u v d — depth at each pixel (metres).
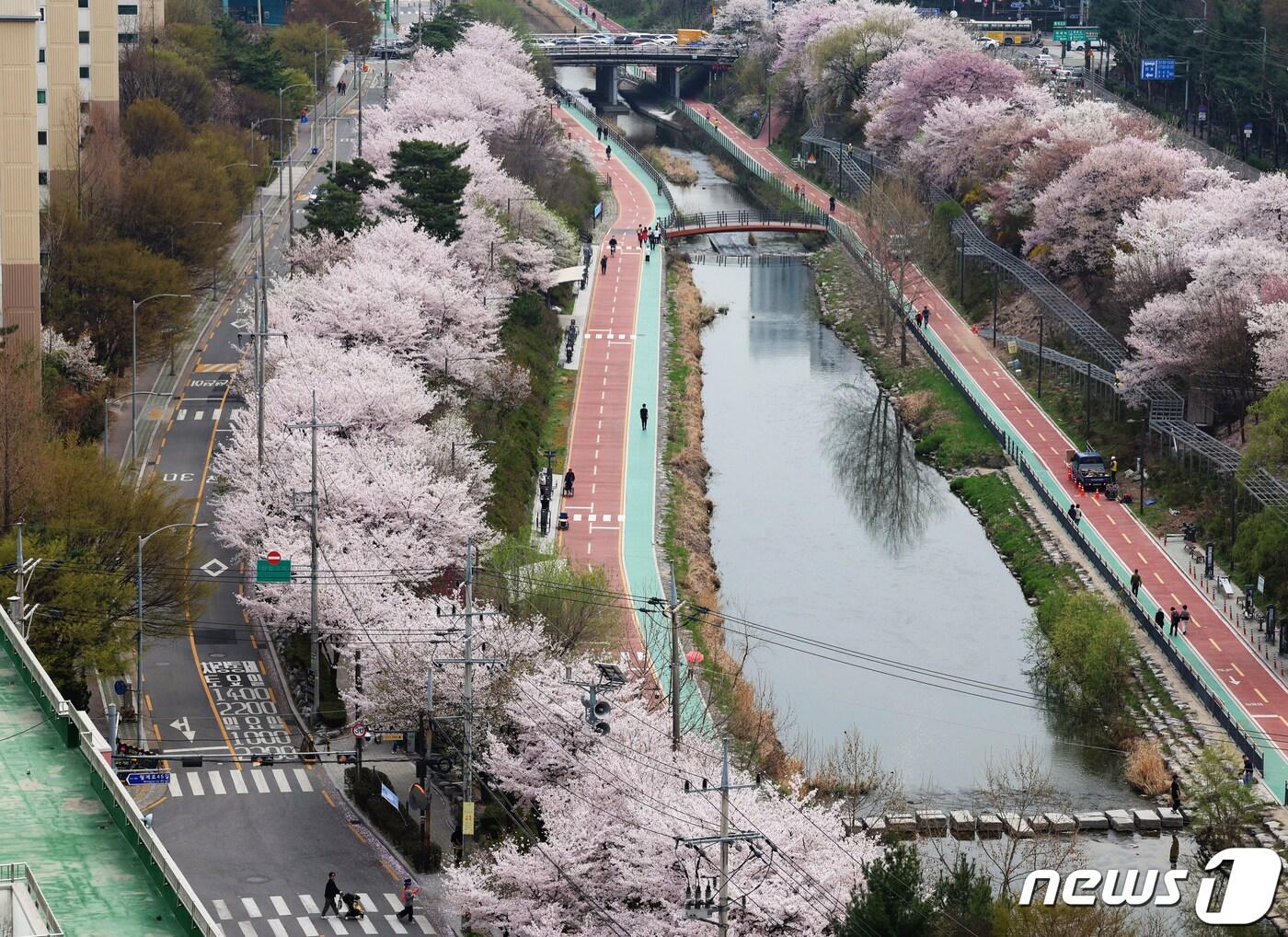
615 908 156.50
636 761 166.12
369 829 181.88
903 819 193.12
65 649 195.00
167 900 101.31
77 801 110.69
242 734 199.00
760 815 157.25
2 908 96.88
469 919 164.75
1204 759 199.62
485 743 182.88
